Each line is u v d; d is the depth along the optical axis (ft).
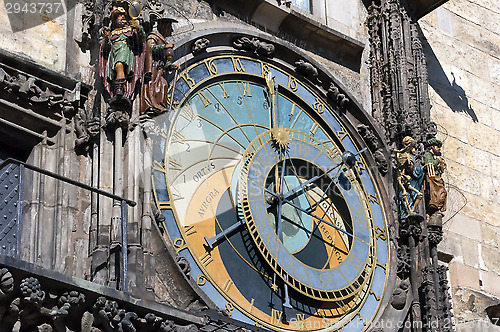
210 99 76.18
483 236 88.02
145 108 70.90
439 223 81.25
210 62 77.05
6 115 69.10
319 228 77.71
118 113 69.56
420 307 78.28
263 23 81.41
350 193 80.12
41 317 60.29
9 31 71.00
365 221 79.82
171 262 68.85
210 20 78.79
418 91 85.25
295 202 77.41
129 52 70.90
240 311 71.67
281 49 80.69
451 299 83.66
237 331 69.36
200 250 71.67
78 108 71.26
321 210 78.33
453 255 85.51
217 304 70.95
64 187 68.85
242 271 72.79
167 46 72.54
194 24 77.05
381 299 77.82
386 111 84.38
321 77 82.07
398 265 79.56
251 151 75.97
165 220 70.79
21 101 69.41
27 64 69.87
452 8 96.27
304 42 83.25
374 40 86.94
